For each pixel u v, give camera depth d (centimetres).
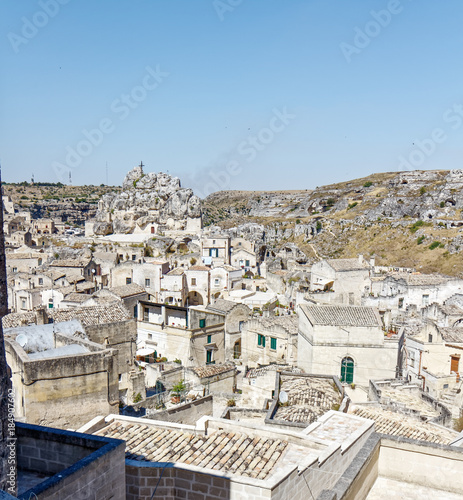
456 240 13625
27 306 7800
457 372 4784
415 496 1355
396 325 5603
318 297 7775
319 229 18738
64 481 922
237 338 5978
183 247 13700
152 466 1340
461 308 6700
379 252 15075
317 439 1602
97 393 2653
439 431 2670
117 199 17375
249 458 1512
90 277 10250
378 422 2648
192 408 3045
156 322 5822
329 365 4262
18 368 2533
